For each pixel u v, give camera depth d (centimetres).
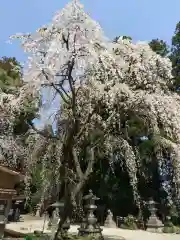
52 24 776
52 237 739
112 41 909
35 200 1362
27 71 779
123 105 824
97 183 2077
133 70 841
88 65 782
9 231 1202
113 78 822
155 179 1981
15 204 2073
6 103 810
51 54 748
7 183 998
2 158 1116
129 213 2131
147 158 1566
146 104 795
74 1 778
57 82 778
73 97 768
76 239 1139
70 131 780
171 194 1181
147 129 922
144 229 1869
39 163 956
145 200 2022
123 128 902
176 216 1995
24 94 802
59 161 805
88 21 777
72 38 762
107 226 1975
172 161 891
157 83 877
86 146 891
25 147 1035
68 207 739
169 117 827
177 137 845
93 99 836
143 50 880
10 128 826
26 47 782
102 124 849
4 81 1173
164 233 1711
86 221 1304
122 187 2069
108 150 881
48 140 895
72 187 766
